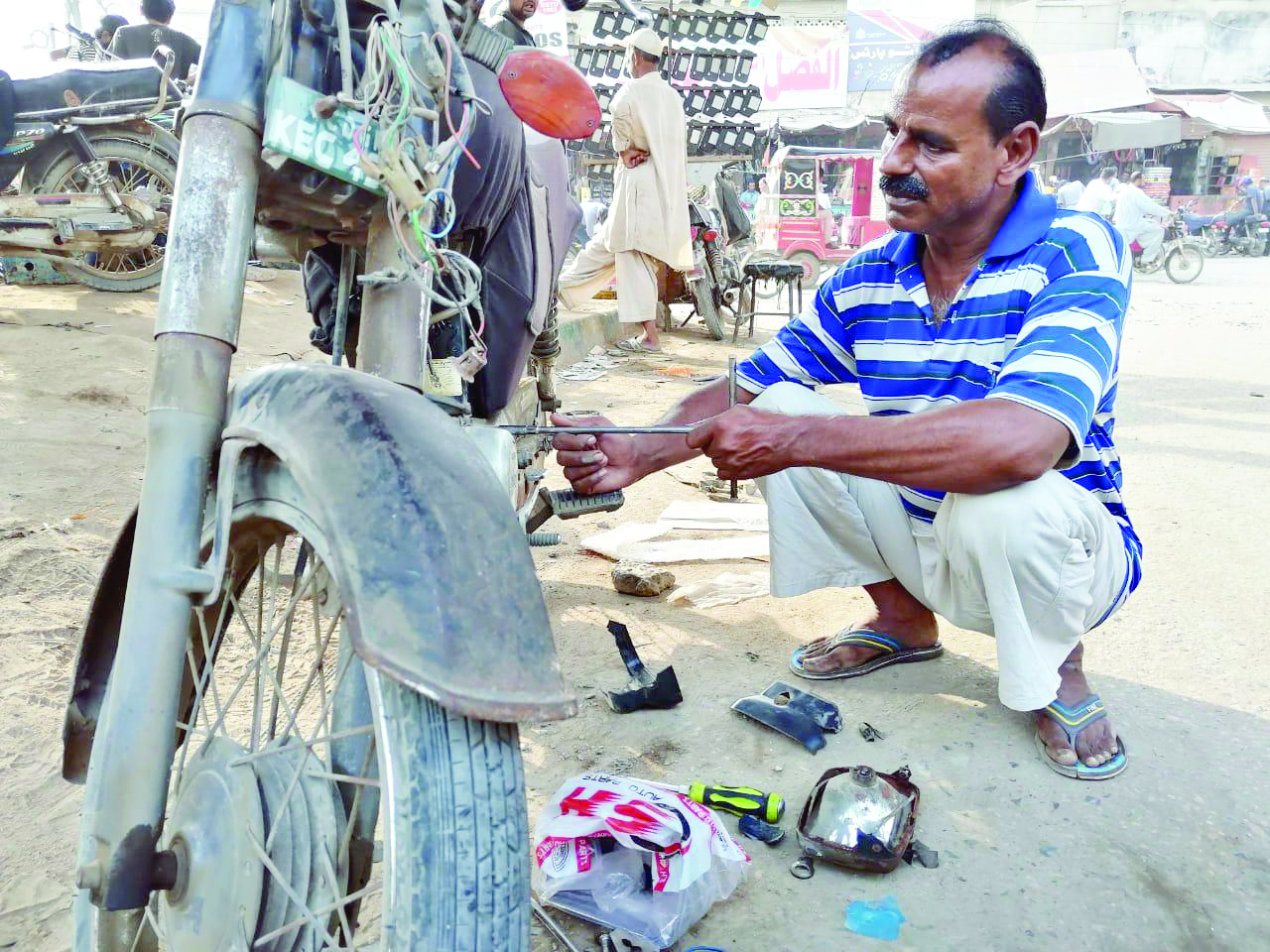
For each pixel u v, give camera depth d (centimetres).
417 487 93
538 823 159
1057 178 2566
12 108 501
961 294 188
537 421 299
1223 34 2802
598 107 134
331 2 116
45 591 246
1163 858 170
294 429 97
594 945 146
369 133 112
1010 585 182
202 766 112
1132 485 395
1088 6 2772
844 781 172
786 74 2517
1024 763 198
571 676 230
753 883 163
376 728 90
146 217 523
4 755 186
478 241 191
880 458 163
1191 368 691
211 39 108
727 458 167
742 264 819
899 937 150
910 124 173
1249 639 257
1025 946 149
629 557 309
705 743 204
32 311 499
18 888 154
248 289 625
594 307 805
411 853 86
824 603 280
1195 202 2619
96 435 354
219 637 126
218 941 103
